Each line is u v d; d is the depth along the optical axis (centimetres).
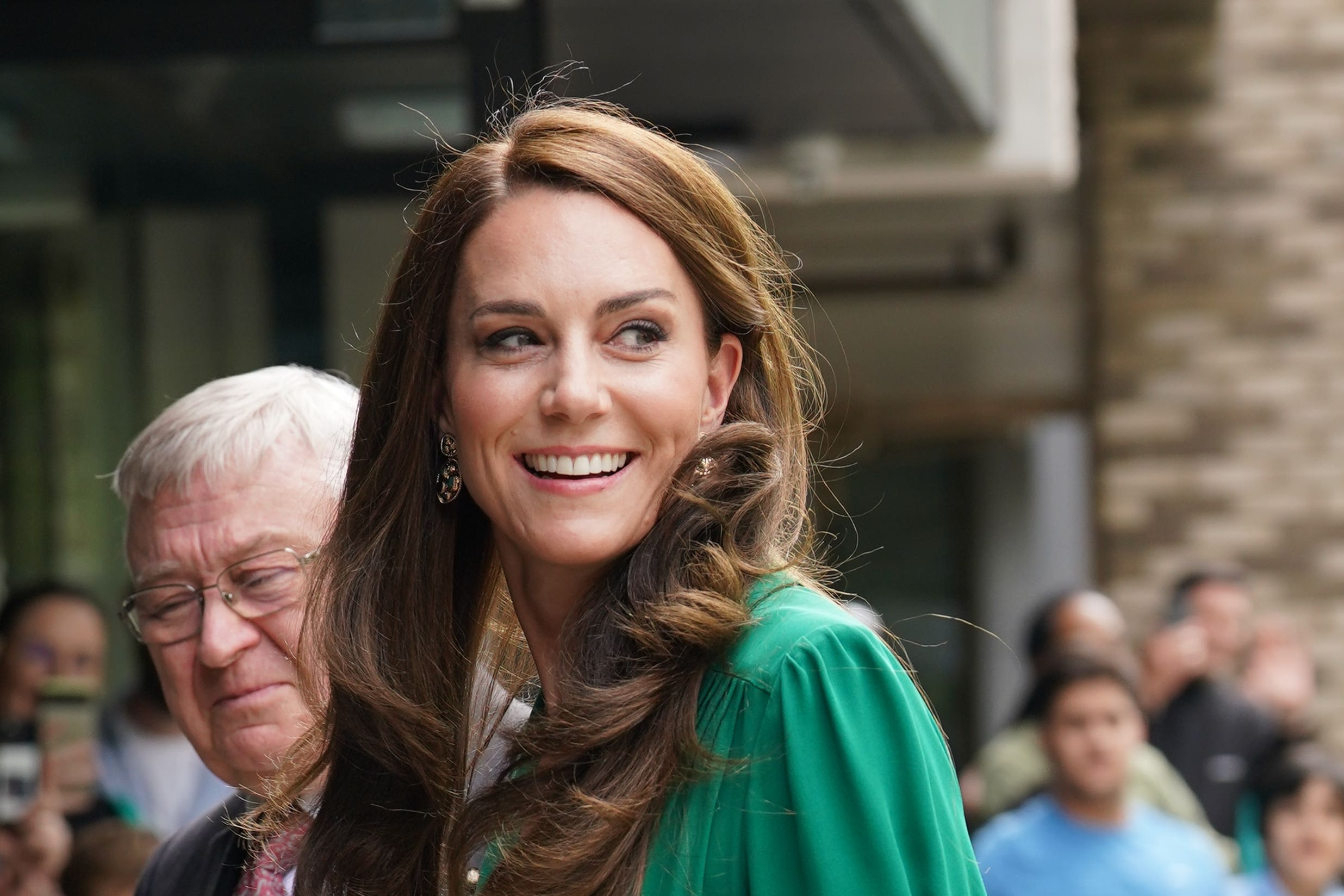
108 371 927
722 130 948
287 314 913
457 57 557
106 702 821
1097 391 1241
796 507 279
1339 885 854
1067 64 1011
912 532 1712
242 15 577
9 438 931
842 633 250
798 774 244
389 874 291
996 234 1356
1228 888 739
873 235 1305
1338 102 1210
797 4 738
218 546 325
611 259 259
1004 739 860
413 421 288
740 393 280
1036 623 890
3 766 546
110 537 933
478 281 265
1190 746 933
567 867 250
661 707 256
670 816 254
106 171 862
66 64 607
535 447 262
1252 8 1216
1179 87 1221
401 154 846
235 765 332
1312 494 1209
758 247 298
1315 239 1212
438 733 289
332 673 294
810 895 243
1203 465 1220
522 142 267
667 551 264
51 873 544
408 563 296
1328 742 1196
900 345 1428
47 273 922
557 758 258
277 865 325
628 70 848
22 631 646
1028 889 720
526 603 287
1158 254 1225
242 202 875
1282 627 1052
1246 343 1216
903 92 900
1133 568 1219
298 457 331
